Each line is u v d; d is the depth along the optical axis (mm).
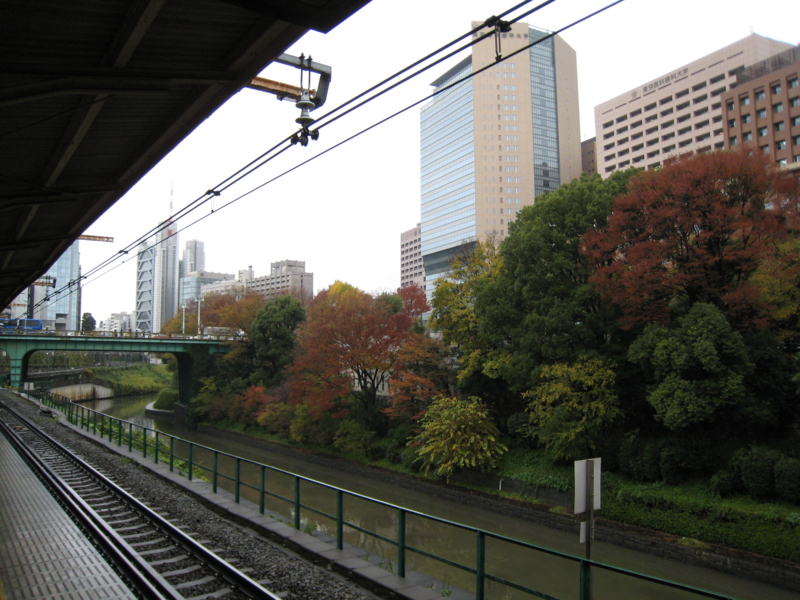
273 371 55438
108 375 104062
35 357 106812
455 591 9016
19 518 13203
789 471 18734
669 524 20828
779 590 17219
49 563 9984
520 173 116500
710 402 20453
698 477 22062
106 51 7836
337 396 38781
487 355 30859
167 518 13555
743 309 22422
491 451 28562
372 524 24359
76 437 29297
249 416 52000
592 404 23609
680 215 21656
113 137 11227
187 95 9656
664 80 94312
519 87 118062
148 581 8953
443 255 126625
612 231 23938
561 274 27359
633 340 26062
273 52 8000
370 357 36188
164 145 11656
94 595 8469
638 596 16984
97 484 17484
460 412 29000
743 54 84250
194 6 6914
